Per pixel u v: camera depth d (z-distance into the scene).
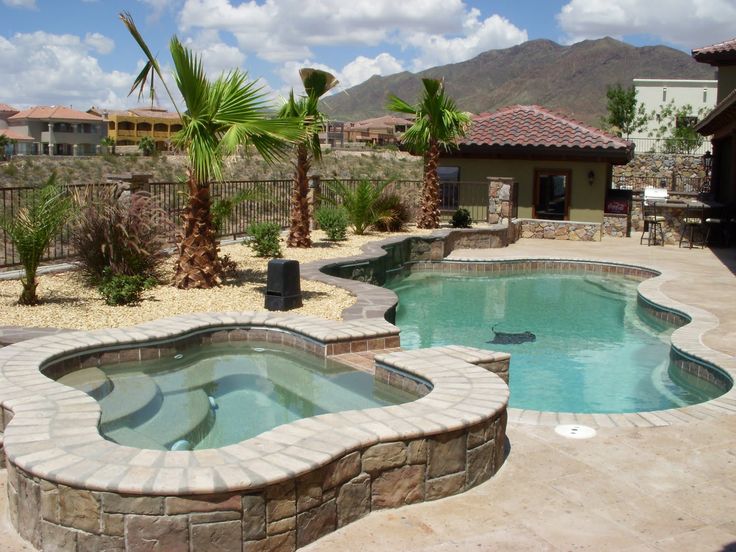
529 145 21.09
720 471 4.98
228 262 11.26
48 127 95.00
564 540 4.00
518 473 4.92
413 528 4.14
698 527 4.18
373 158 54.97
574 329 10.91
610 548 3.91
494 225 19.23
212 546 3.67
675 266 15.45
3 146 71.62
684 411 6.22
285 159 9.84
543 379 8.34
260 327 8.13
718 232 19.62
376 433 4.35
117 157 55.53
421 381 5.96
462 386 5.50
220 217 11.77
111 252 9.73
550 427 5.79
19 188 9.63
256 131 9.13
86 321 8.27
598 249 18.47
